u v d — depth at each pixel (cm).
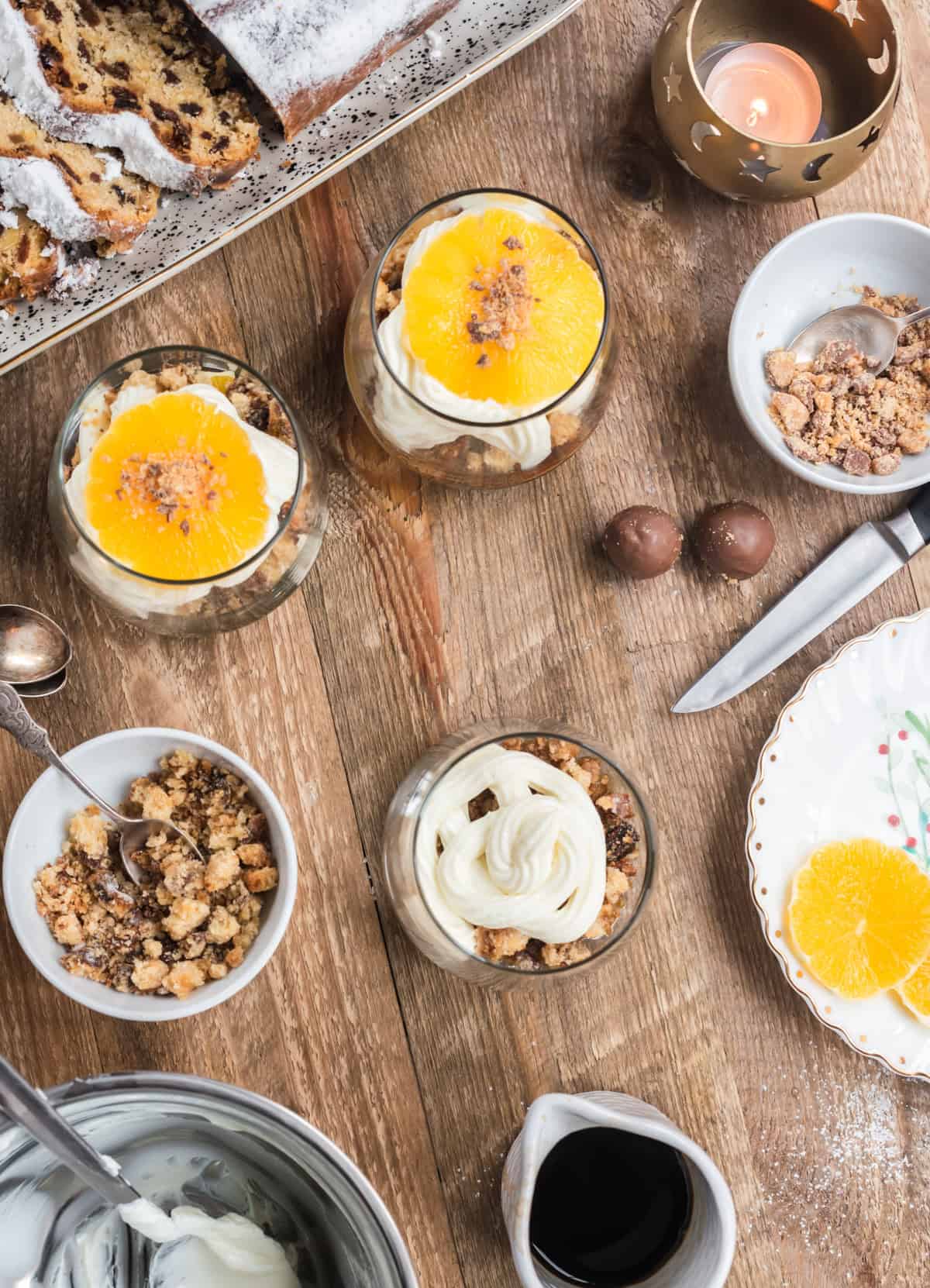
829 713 81
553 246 76
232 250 80
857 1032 80
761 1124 81
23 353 76
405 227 76
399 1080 80
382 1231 71
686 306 82
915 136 83
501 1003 80
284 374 81
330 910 80
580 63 81
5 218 75
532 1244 79
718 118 76
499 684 81
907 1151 81
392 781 80
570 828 76
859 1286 81
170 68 76
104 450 75
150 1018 74
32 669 78
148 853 77
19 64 73
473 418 75
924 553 83
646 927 81
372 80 79
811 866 80
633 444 82
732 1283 81
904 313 82
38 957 75
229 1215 77
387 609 81
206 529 75
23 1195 72
